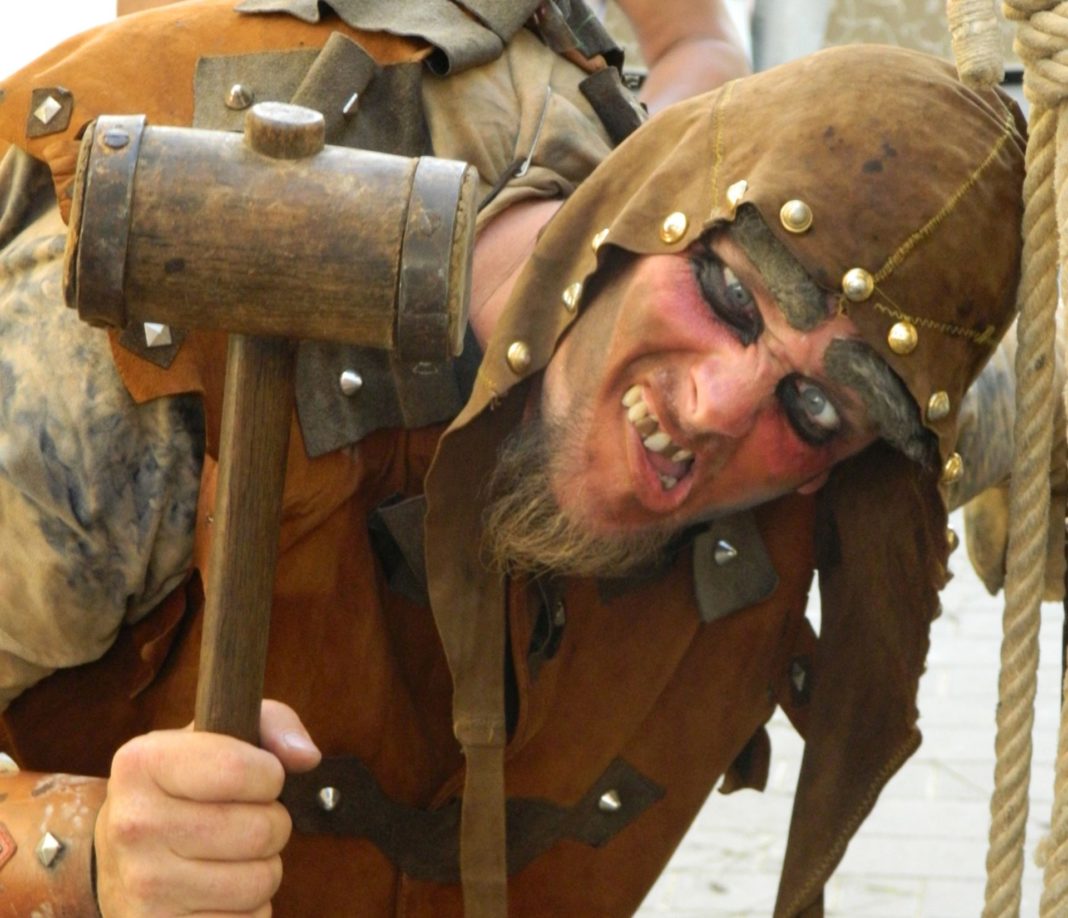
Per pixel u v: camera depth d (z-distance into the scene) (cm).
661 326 225
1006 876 222
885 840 439
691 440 227
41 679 249
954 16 219
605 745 263
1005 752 221
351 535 244
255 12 250
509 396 239
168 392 231
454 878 261
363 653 248
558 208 254
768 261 217
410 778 259
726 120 225
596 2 443
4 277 239
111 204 186
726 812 461
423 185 187
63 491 230
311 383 238
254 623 202
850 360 217
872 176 215
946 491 238
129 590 237
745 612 262
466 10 260
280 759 215
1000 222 219
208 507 234
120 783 208
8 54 471
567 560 237
